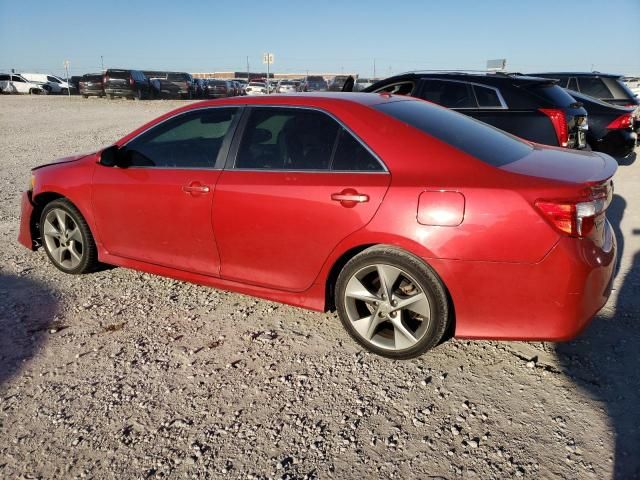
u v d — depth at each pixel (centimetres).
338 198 311
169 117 396
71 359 327
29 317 381
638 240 520
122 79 3256
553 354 322
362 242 308
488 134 353
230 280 372
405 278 309
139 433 262
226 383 302
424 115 347
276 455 247
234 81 4247
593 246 278
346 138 325
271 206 335
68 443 256
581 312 278
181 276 395
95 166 424
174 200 376
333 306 354
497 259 277
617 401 277
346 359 323
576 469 234
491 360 319
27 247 488
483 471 234
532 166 300
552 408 274
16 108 2617
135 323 372
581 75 1115
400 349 315
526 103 642
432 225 286
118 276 454
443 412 274
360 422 268
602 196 281
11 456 248
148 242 402
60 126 1827
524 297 279
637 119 990
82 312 388
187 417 273
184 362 323
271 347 339
